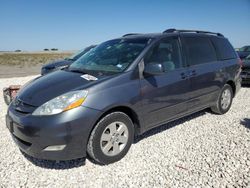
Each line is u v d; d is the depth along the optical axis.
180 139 4.45
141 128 3.98
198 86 4.89
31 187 3.08
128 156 3.83
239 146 4.11
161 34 4.60
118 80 3.63
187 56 4.80
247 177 3.23
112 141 3.60
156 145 4.21
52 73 4.44
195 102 4.91
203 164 3.56
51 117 3.15
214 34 5.89
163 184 3.11
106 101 3.41
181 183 3.12
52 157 3.21
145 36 4.59
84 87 3.39
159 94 4.11
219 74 5.45
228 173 3.32
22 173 3.39
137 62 3.94
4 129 5.05
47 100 3.30
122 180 3.22
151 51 4.20
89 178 3.28
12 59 44.06
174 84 4.35
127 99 3.64
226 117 5.68
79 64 4.62
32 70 23.61
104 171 3.45
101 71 3.97
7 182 3.18
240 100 7.34
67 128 3.15
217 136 4.57
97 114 3.33
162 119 4.30
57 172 3.43
